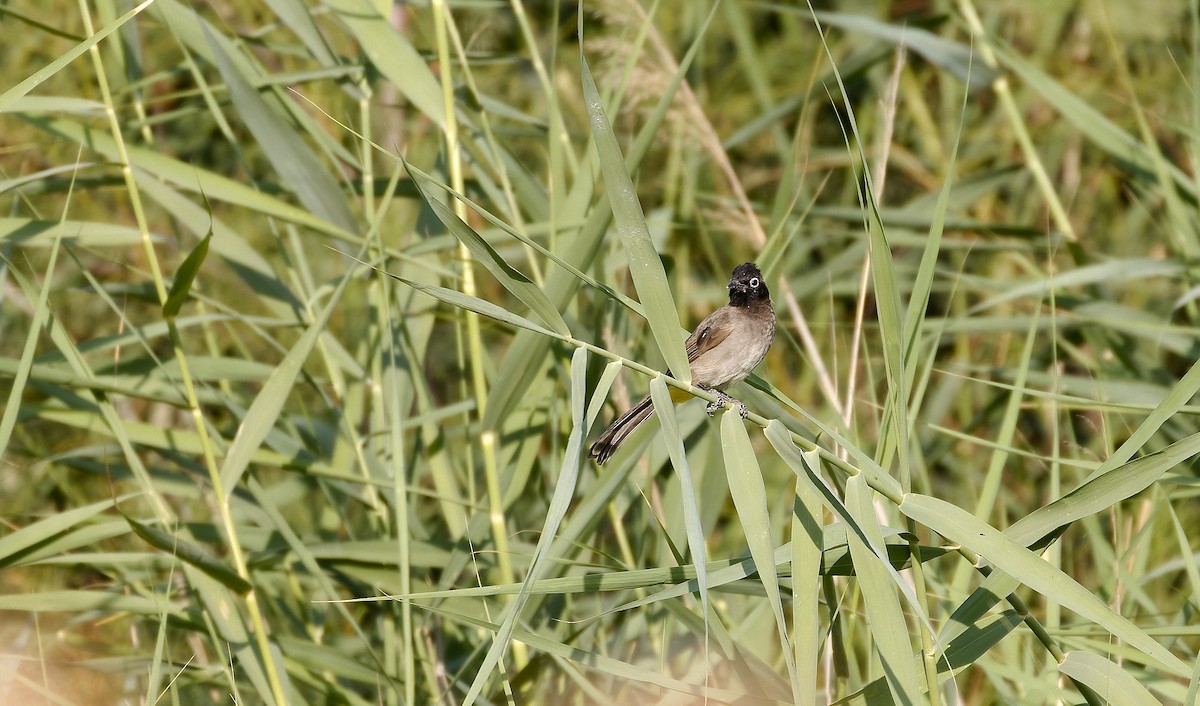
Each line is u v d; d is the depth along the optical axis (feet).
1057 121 79.77
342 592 54.49
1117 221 80.33
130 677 52.01
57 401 48.88
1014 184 80.33
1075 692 40.63
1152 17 77.20
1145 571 52.37
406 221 76.28
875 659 40.68
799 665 30.48
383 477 50.80
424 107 47.24
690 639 48.19
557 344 50.62
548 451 62.80
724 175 79.87
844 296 77.82
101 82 42.09
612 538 53.98
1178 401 30.99
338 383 51.13
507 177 52.01
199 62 65.77
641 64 58.95
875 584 29.91
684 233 67.46
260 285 51.47
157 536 38.70
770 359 73.00
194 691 54.08
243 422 41.19
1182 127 56.65
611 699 45.98
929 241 33.73
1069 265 65.98
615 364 29.48
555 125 50.34
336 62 49.19
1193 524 57.21
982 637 32.86
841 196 83.76
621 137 77.20
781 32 88.53
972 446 69.36
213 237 48.65
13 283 66.13
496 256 28.94
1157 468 29.86
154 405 74.33
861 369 70.54
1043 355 60.13
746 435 29.63
